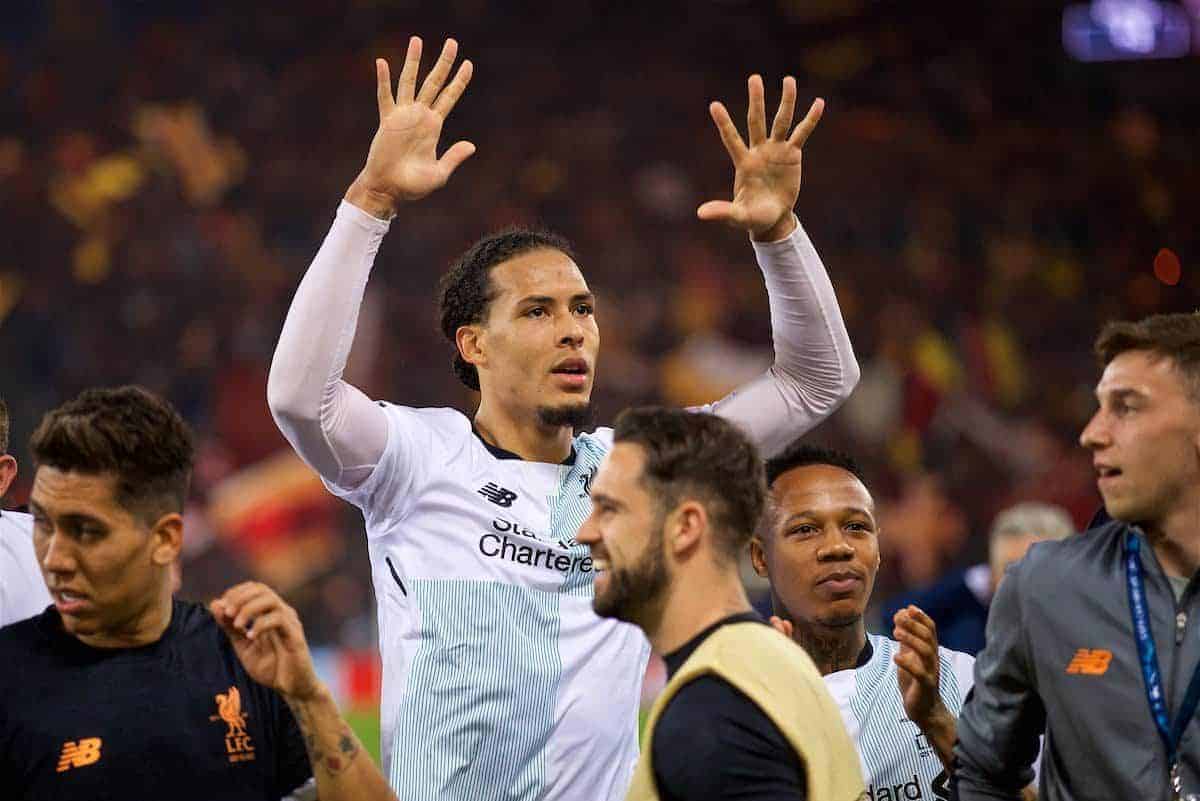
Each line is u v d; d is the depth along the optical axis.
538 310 5.68
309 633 20.19
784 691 4.09
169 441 4.40
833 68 31.39
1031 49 32.03
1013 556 9.14
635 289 26.39
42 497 4.30
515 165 28.70
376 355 24.23
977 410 24.58
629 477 4.34
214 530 20.78
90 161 26.47
